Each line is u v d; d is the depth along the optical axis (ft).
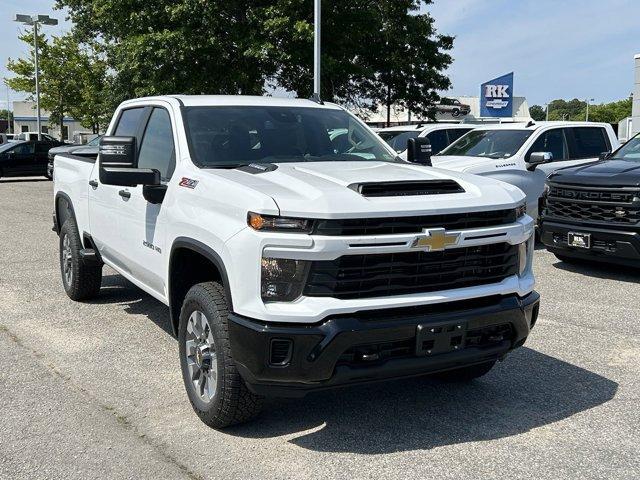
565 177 27.96
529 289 13.69
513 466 11.94
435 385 15.92
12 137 175.11
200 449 12.60
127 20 68.18
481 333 12.86
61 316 21.80
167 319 21.52
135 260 17.34
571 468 11.85
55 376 16.44
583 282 26.81
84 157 23.97
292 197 11.90
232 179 13.23
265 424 13.69
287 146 16.28
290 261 11.57
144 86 70.23
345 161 16.06
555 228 28.32
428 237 11.99
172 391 15.51
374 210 11.69
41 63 137.69
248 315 11.84
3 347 18.63
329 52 71.97
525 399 15.05
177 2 66.13
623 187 25.71
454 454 12.41
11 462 12.12
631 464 12.00
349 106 87.92
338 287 11.62
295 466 11.95
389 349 11.98
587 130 38.68
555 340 19.26
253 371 11.81
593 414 14.19
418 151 17.52
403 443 12.85
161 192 15.38
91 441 12.94
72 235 22.61
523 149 35.73
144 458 12.25
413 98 88.48
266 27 63.21
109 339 19.42
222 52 66.49
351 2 71.51
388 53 84.17
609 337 19.51
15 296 24.41
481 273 12.97
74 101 142.10
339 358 11.60
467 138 39.81
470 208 12.57
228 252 12.19
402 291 12.12
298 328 11.48
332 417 14.06
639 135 31.86
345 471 11.76
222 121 16.30
